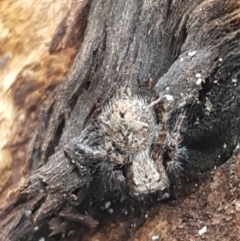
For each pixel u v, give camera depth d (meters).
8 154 0.11
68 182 0.09
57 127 0.10
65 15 0.11
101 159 0.09
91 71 0.10
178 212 0.09
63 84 0.10
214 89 0.09
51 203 0.09
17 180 0.11
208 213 0.09
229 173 0.09
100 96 0.10
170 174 0.09
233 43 0.09
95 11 0.10
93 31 0.10
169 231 0.09
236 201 0.08
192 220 0.09
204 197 0.09
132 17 0.10
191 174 0.09
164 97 0.09
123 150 0.09
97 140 0.09
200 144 0.10
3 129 0.11
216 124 0.09
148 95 0.09
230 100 0.09
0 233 0.10
